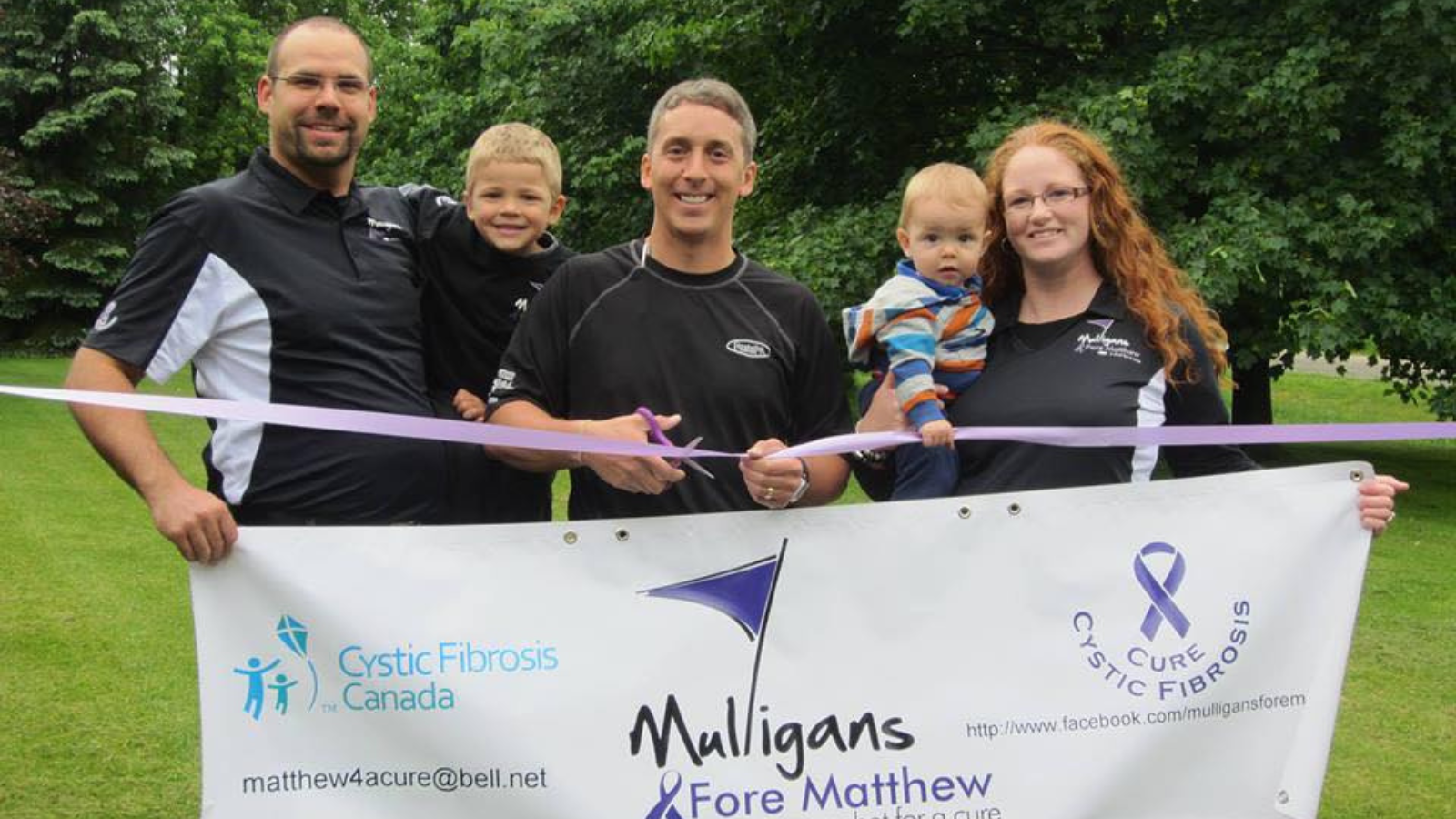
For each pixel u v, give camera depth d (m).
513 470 3.20
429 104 20.20
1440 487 11.93
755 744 2.56
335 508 2.82
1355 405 20.20
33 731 4.66
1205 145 11.84
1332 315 10.48
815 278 11.73
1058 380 2.83
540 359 2.76
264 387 2.82
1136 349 2.85
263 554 2.45
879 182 14.47
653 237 2.81
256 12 40.34
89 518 8.79
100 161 27.17
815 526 2.59
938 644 2.62
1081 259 2.95
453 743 2.48
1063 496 2.67
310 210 2.94
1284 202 11.20
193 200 2.81
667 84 16.47
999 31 13.60
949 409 2.95
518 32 18.17
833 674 2.59
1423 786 4.47
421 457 2.94
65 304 27.06
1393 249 11.05
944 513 2.63
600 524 2.54
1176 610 2.69
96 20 26.72
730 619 2.57
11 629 5.97
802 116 15.33
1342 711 5.23
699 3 14.56
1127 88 11.02
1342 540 2.76
